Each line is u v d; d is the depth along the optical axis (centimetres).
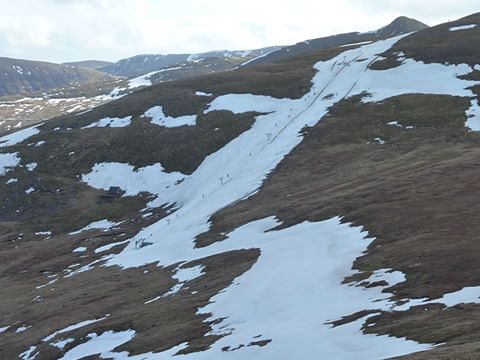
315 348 2397
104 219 8606
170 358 2930
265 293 3581
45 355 3938
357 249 3928
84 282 5675
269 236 5075
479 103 8219
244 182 7575
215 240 5625
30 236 8481
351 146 7575
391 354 2038
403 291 2919
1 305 5588
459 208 4166
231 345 2808
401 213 4388
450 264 3106
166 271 5231
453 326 2167
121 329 3941
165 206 8438
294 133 8750
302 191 6366
